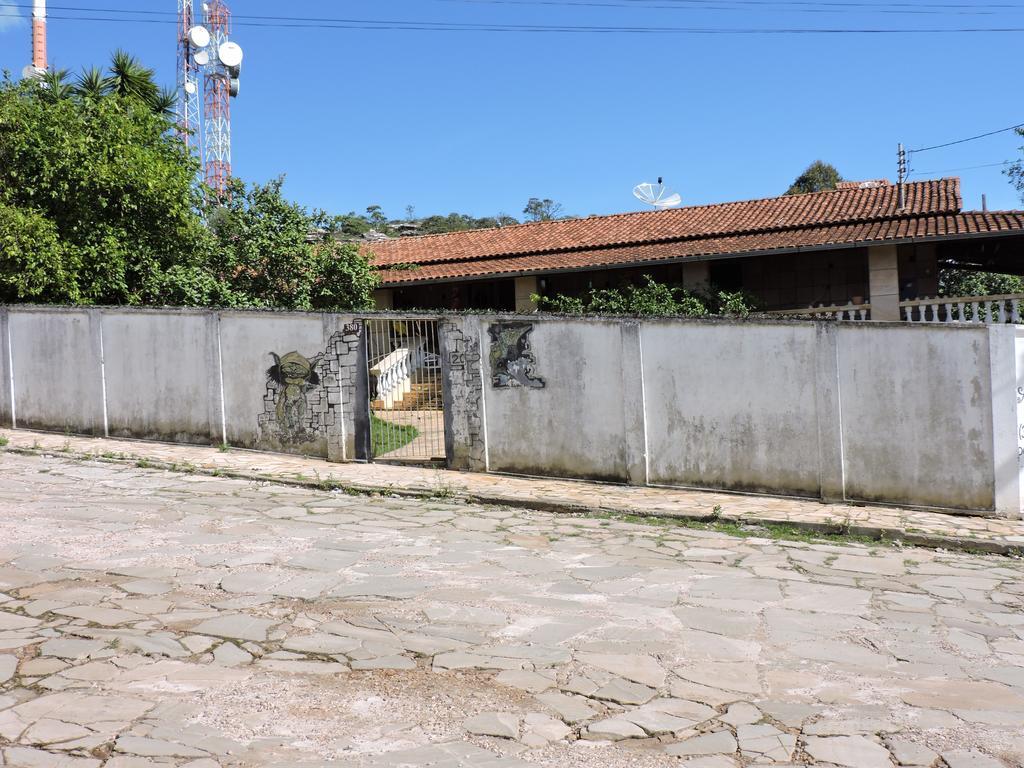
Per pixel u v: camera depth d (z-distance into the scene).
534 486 10.63
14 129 14.30
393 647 5.13
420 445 12.30
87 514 8.48
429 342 11.99
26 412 14.19
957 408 9.09
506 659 4.98
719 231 20.78
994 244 19.25
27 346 14.12
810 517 8.88
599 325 10.71
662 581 6.70
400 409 12.98
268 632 5.33
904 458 9.33
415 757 3.82
